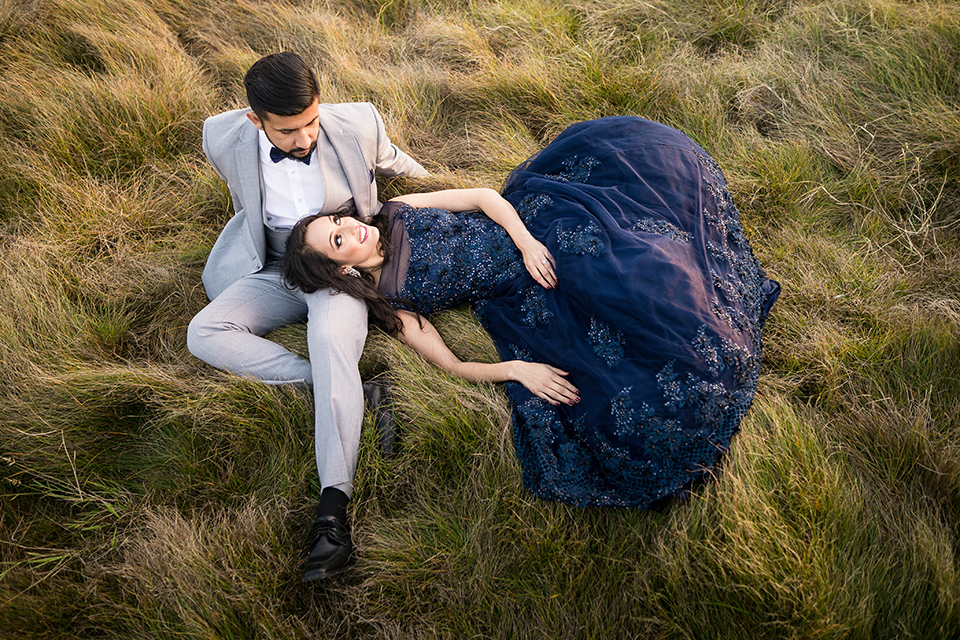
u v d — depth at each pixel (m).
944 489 2.06
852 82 3.35
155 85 3.55
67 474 2.34
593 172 2.60
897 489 2.11
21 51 3.70
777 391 2.42
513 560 2.08
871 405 2.32
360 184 2.54
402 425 2.39
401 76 3.70
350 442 2.24
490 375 2.40
